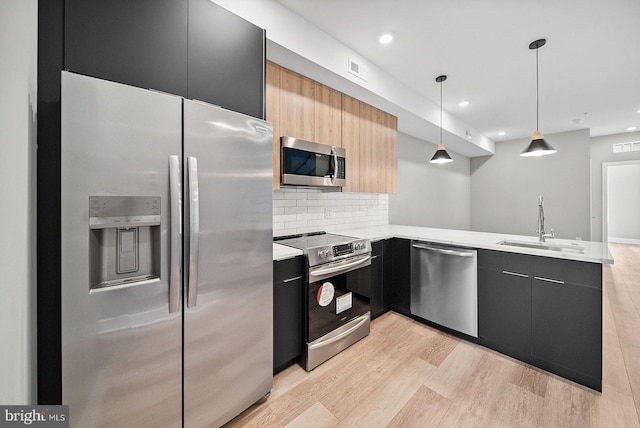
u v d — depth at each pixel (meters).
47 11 1.03
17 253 0.88
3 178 0.81
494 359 1.98
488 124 4.83
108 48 1.13
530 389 1.66
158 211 1.10
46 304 1.02
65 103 0.92
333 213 3.04
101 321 0.99
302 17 2.01
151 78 1.24
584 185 5.20
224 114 1.30
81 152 0.94
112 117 0.99
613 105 3.85
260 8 1.78
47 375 1.03
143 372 1.09
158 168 1.09
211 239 1.26
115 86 1.00
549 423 1.40
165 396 1.15
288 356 1.82
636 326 2.43
